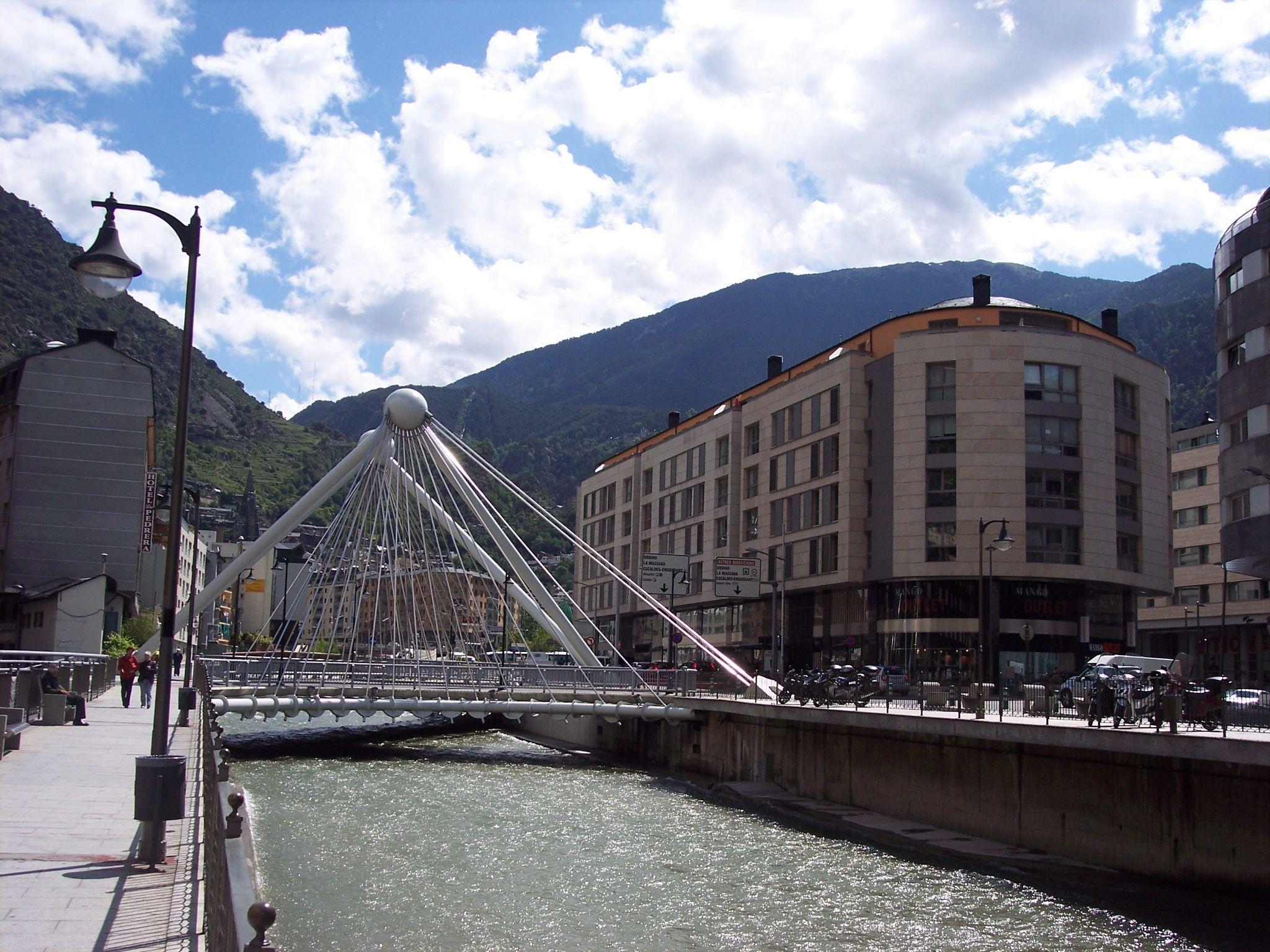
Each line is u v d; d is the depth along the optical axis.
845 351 77.31
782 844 30.20
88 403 70.81
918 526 68.56
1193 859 24.81
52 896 12.19
